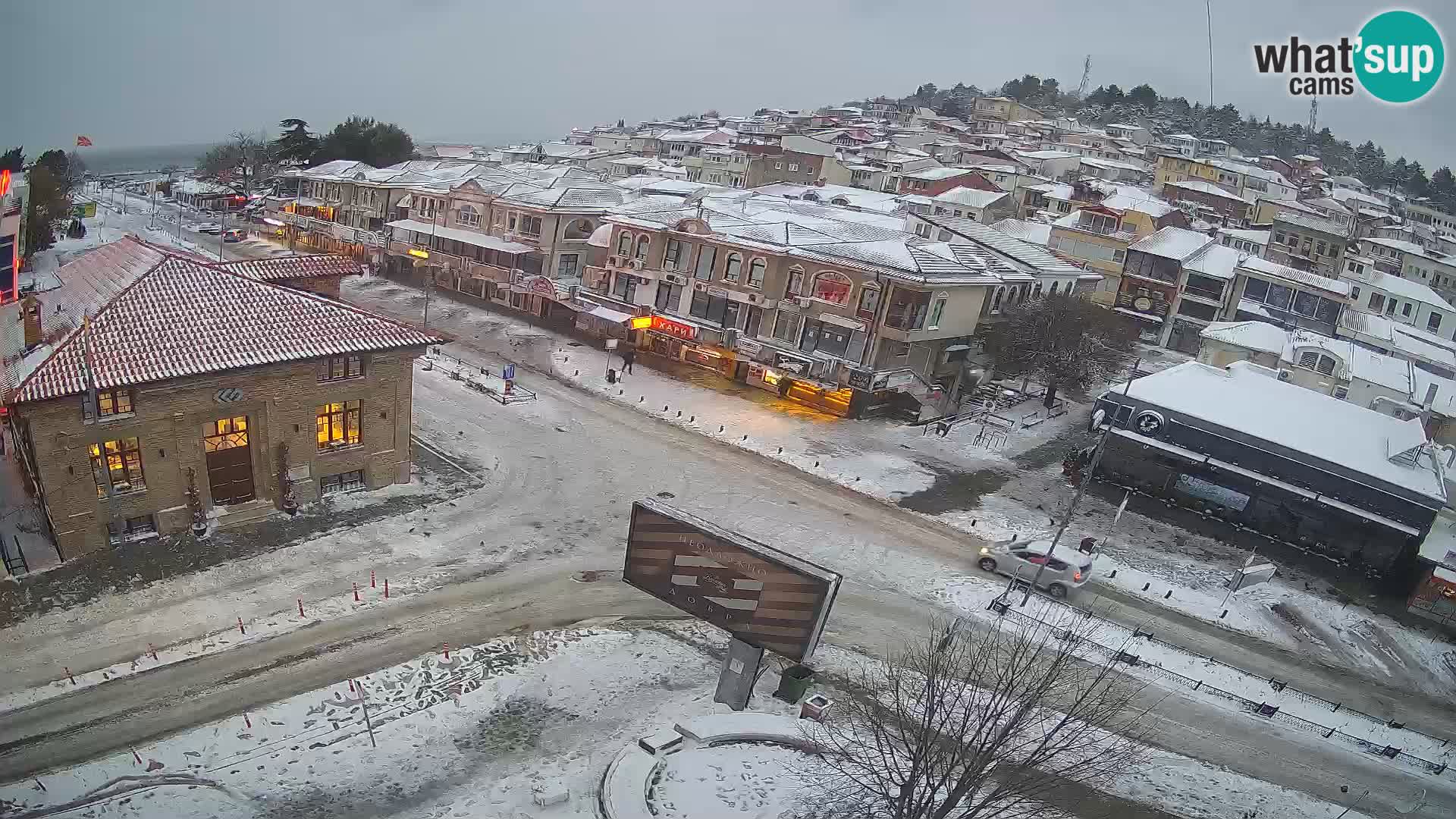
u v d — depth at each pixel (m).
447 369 54.84
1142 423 45.00
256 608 28.30
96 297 33.16
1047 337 57.44
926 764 19.62
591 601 31.12
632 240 64.25
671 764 22.80
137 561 29.88
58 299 34.97
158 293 32.66
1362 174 197.75
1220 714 29.03
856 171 112.56
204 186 124.00
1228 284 75.06
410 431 37.94
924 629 31.47
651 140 154.62
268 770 21.67
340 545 32.69
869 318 53.06
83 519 29.41
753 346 57.06
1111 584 36.75
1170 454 44.28
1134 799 24.14
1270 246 91.12
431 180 85.00
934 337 54.62
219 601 28.42
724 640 29.81
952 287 53.81
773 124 173.88
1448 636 36.66
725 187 95.31
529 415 48.91
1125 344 74.75
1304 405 47.06
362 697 24.72
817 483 43.66
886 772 22.19
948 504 42.88
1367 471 40.41
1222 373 50.41
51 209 82.94
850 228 59.31
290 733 23.06
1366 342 69.56
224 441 32.62
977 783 18.72
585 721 24.64
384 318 36.59
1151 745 26.72
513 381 54.72
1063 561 34.84
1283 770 26.70
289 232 97.38
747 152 118.44
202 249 91.50
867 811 21.19
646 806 20.88
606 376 56.97
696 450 46.44
